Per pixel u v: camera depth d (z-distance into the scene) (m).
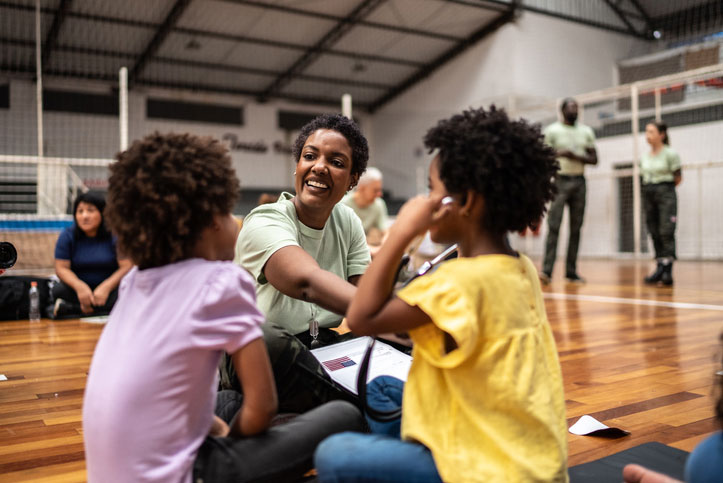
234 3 12.85
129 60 14.16
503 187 0.94
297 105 17.52
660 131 5.89
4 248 1.97
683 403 1.97
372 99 17.80
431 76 16.02
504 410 0.91
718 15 12.62
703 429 1.72
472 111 1.00
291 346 1.33
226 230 1.04
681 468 1.41
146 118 15.37
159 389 0.93
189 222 0.97
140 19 12.74
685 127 10.57
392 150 17.55
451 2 13.18
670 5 13.38
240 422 1.02
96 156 14.48
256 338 0.98
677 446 1.59
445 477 0.90
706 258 10.19
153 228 0.96
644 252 10.74
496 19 13.87
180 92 15.77
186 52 14.36
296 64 15.55
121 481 0.92
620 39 14.41
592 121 12.39
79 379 2.46
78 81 14.24
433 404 0.96
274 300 1.61
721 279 6.52
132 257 1.00
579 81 13.96
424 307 0.91
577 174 5.95
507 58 13.69
